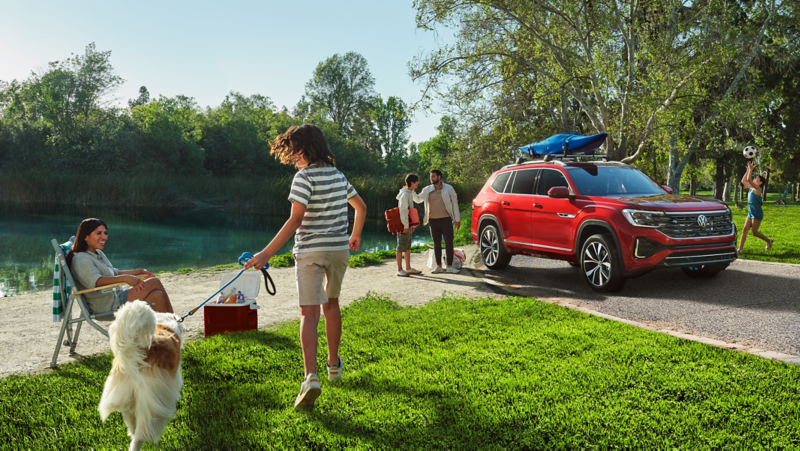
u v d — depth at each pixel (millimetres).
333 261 3742
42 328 5961
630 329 5375
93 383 4051
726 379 3896
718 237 7395
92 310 4754
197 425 3320
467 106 20188
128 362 2691
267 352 4730
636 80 16797
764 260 9852
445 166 24328
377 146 93312
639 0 17719
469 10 18625
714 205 7656
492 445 3045
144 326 2709
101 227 4828
